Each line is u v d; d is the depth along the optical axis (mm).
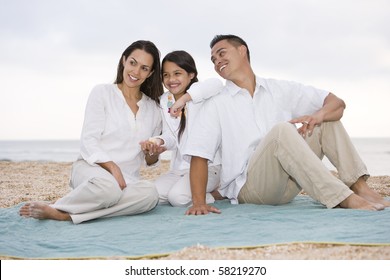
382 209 2973
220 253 2154
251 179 3385
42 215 3057
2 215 3449
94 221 3100
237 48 3533
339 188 3021
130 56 3504
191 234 2557
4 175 7934
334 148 3434
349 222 2598
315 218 2770
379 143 39125
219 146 3615
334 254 2086
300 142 3086
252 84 3594
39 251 2381
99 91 3523
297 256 2078
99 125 3475
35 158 23797
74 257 2186
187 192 3635
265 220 2824
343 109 3438
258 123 3506
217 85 3555
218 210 3201
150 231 2709
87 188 3041
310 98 3623
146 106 3693
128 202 3195
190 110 3732
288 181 3502
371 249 2133
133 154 3588
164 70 4012
